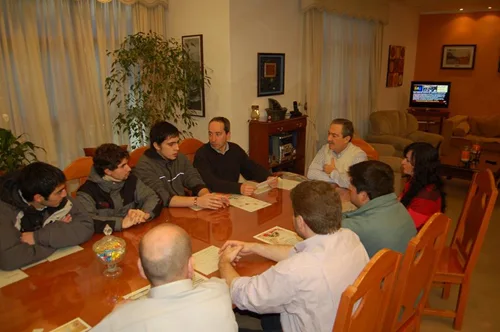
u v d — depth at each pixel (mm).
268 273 1276
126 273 1475
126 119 3895
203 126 4227
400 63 7137
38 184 1551
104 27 3758
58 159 3658
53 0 3385
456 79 7438
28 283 1404
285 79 4578
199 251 1652
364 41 5969
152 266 989
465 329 2334
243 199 2338
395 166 4625
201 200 2197
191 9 4023
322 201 1290
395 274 1307
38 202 1611
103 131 3877
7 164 2730
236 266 1542
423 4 6715
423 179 2117
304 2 4539
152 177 2451
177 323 951
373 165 1702
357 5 5348
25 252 1520
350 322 1071
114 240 1524
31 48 3305
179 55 4016
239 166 3057
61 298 1310
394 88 7230
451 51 7371
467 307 2545
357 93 6078
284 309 1298
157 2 4094
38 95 3377
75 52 3592
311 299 1209
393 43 6836
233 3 3760
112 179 1976
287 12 4438
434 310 2322
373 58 6141
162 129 2443
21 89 3283
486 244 3449
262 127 4062
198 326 964
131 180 2119
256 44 4105
